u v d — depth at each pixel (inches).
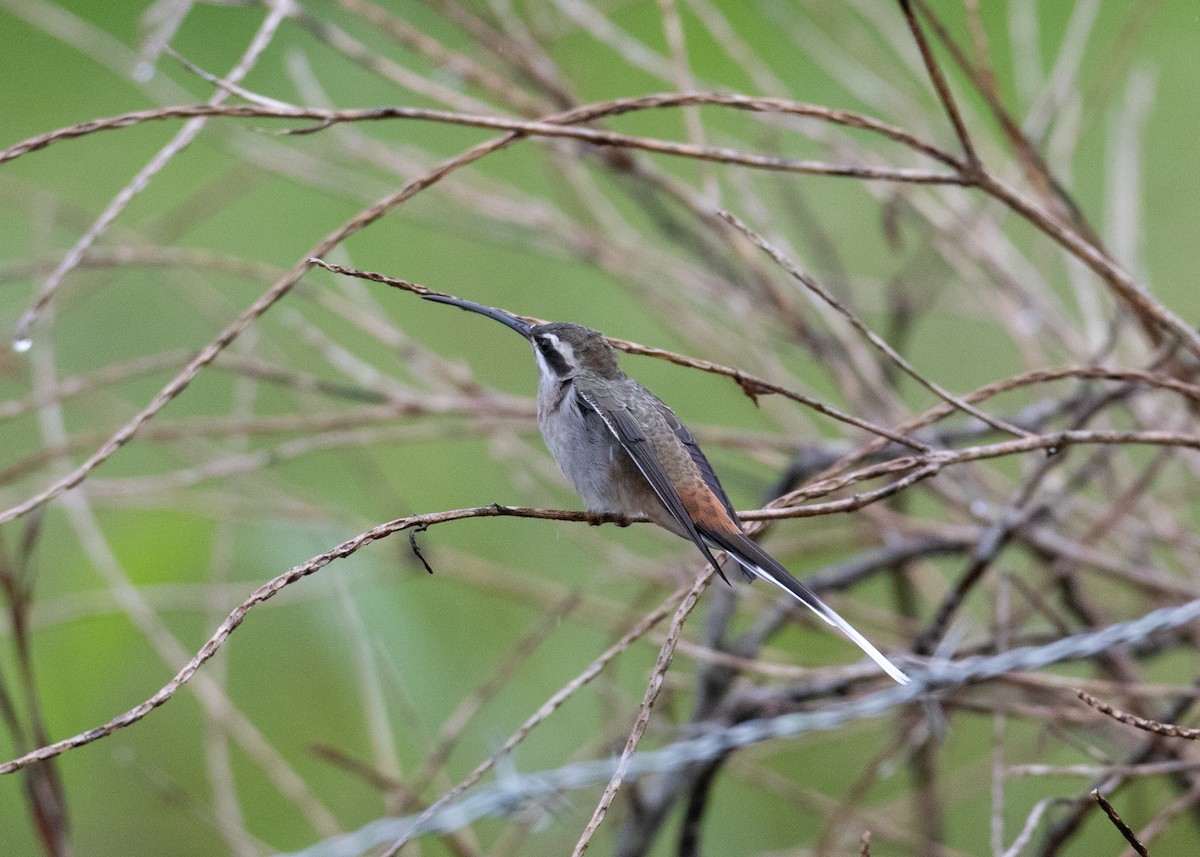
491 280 552.7
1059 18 591.5
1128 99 446.0
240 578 445.4
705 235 453.4
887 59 489.4
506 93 366.9
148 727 425.4
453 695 434.0
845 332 404.8
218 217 563.2
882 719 387.9
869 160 415.8
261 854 384.2
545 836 391.9
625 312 545.6
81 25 457.1
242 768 426.0
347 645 405.1
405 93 551.8
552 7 484.7
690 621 440.5
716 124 563.8
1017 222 502.9
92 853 399.2
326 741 430.6
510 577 416.8
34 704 303.1
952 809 440.8
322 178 425.1
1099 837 422.6
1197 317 512.7
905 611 387.2
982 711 309.9
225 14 582.2
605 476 302.8
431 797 386.9
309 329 390.6
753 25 579.8
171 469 477.4
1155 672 472.1
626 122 563.5
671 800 351.3
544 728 432.5
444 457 505.4
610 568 436.1
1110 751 373.1
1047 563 371.2
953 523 439.8
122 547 399.9
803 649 451.2
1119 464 408.5
